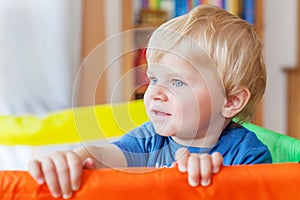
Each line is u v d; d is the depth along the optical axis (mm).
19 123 1297
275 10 2764
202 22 762
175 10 2463
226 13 807
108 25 2531
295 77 2619
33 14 2188
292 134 2662
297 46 2705
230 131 764
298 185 524
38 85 2193
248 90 771
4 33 2139
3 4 2146
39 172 488
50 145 1284
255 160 696
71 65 2246
